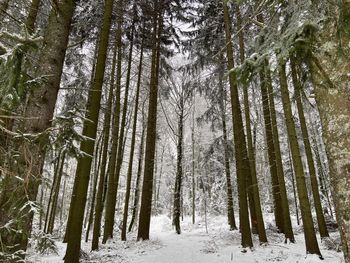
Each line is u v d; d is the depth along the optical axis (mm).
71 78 15805
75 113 4230
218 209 29875
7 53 2832
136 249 13102
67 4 5418
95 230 13469
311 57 2750
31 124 4434
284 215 13117
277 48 3346
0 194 3500
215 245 13414
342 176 2180
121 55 17781
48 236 4141
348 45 2344
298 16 3021
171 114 25922
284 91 11094
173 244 14531
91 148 8500
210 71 18609
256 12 4152
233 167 27062
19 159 3555
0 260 3287
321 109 2463
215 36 16750
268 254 10867
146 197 15641
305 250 11102
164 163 42906
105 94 18797
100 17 13430
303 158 26078
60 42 5152
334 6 2551
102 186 14594
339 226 2203
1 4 4031
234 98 13141
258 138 27531
